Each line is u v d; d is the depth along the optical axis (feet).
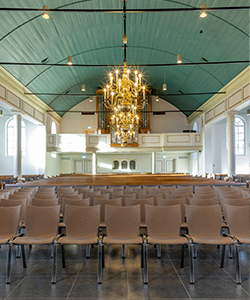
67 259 12.64
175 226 11.30
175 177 44.16
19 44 32.91
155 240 10.56
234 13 29.58
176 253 13.46
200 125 60.13
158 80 59.06
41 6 28.40
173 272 11.02
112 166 74.18
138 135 59.88
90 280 10.28
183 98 62.49
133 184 29.66
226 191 18.31
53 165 64.13
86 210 11.32
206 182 31.58
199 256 13.02
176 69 50.24
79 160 73.56
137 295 9.11
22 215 13.73
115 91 29.32
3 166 57.82
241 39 32.76
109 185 29.40
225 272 11.00
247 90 37.06
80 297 9.02
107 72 55.98
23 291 9.45
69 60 31.37
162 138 59.72
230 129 43.75
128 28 39.01
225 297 8.96
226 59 37.81
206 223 11.32
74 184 29.89
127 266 11.69
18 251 12.95
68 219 11.32
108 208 11.32
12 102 39.27
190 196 17.01
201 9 20.89
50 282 10.14
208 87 49.14
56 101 59.16
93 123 70.64
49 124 60.03
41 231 11.50
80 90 62.28
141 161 74.43
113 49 45.55
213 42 36.17
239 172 59.36
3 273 11.02
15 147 42.06
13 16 28.25
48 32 33.83
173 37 39.55
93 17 34.68
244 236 11.11
